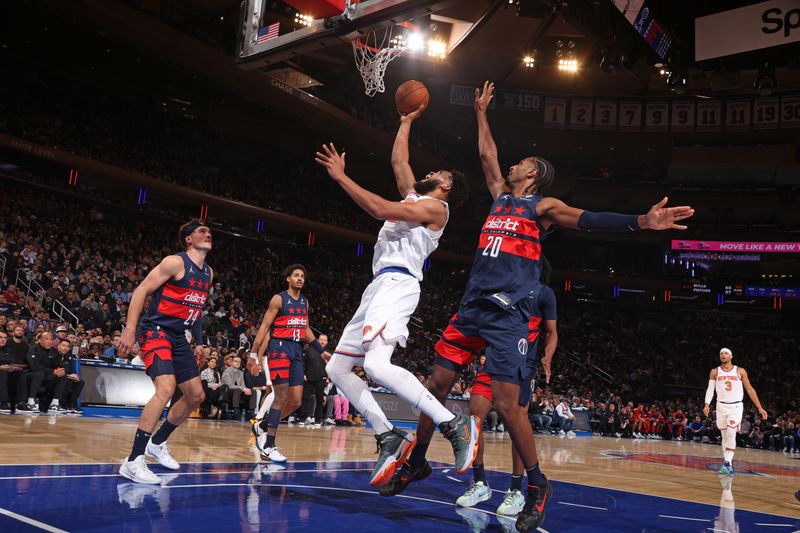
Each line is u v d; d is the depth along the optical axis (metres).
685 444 20.88
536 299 4.04
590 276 36.66
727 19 13.73
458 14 18.30
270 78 23.84
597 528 3.70
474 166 34.59
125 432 7.50
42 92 22.22
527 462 3.41
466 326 3.63
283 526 3.01
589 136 33.16
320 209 29.56
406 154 4.62
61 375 10.38
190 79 25.22
